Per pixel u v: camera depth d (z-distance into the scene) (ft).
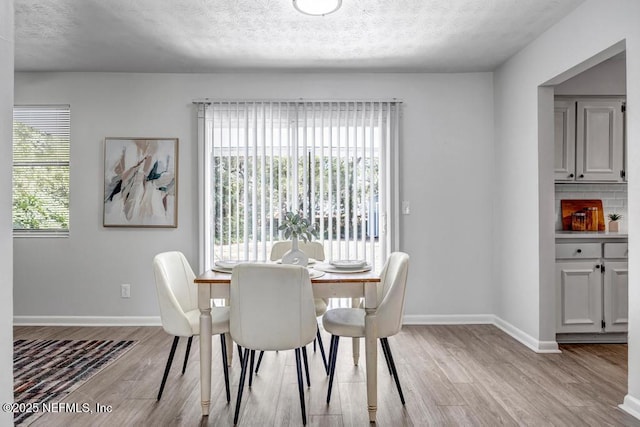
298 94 13.88
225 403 8.17
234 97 13.85
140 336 12.51
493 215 13.99
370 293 7.64
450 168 14.01
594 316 11.50
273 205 13.73
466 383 9.08
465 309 14.02
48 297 13.74
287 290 7.12
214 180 13.70
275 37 11.06
